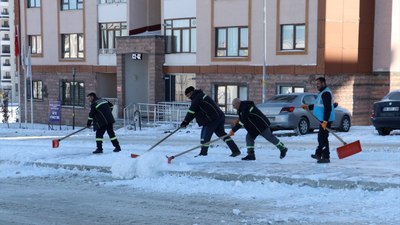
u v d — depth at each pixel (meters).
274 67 27.48
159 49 31.62
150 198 9.01
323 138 11.02
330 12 26.08
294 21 26.75
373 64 28.38
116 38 33.09
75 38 36.72
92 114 13.95
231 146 12.34
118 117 33.22
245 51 28.58
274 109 19.59
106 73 35.97
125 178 11.01
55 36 37.56
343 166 10.56
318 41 26.05
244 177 9.91
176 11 31.22
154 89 31.53
